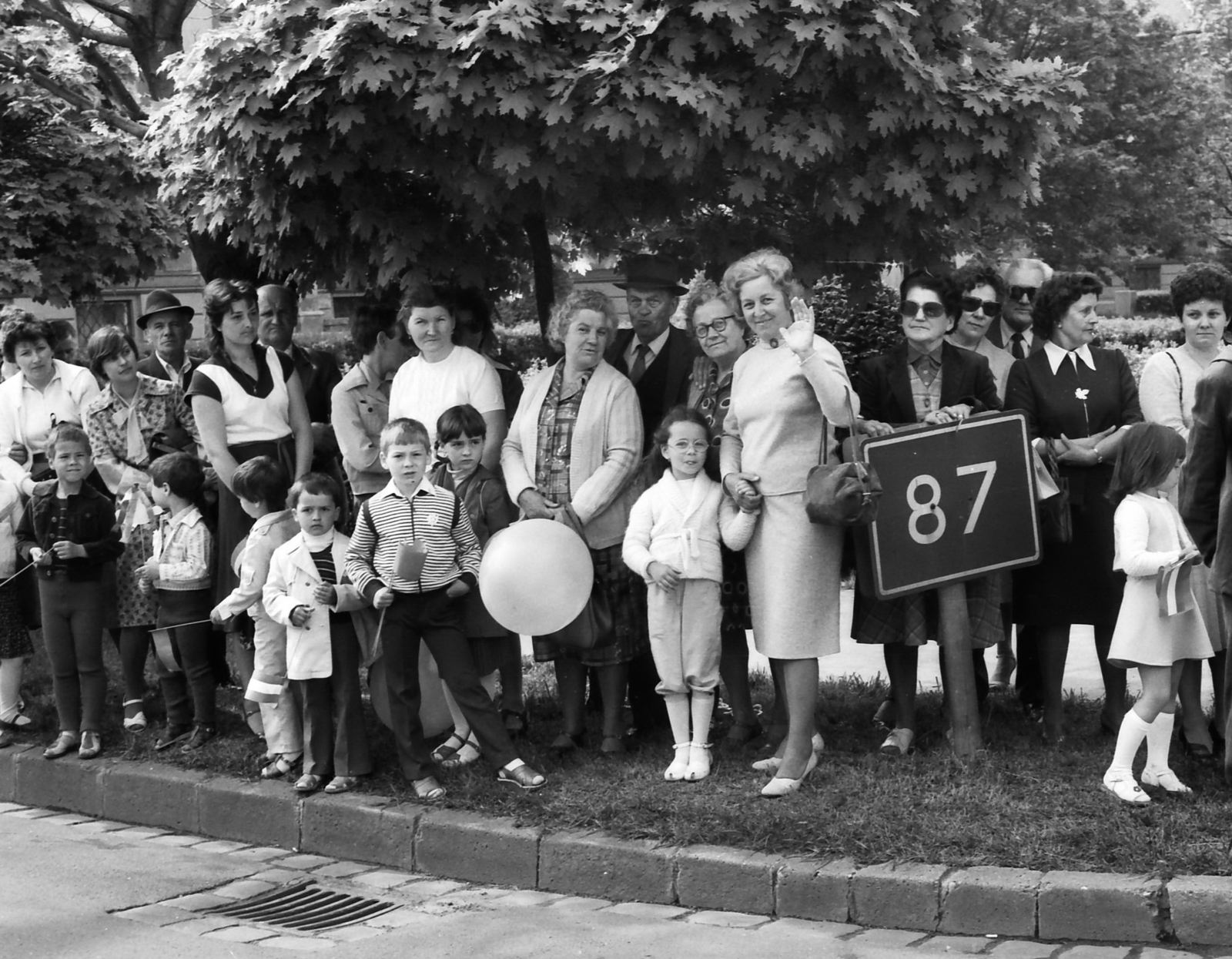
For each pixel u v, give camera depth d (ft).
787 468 17.83
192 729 21.94
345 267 22.27
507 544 18.56
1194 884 14.12
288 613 18.85
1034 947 14.26
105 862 18.39
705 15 18.83
